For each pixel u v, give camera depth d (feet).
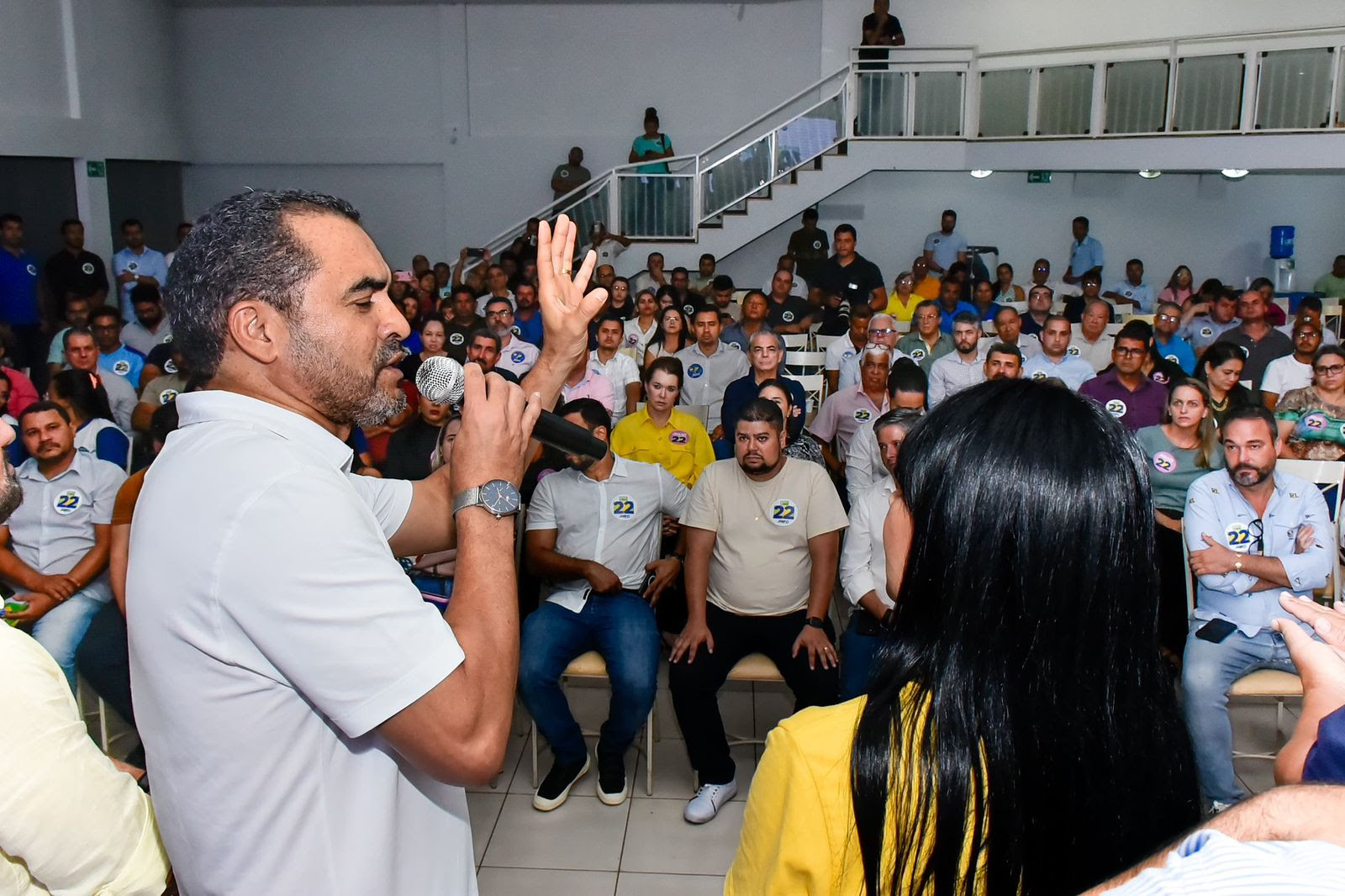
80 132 31.27
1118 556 2.70
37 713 3.29
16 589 11.34
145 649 3.01
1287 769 2.60
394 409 3.48
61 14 30.63
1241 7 35.91
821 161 33.35
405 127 40.57
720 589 10.77
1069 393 2.89
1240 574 9.91
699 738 10.37
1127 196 38.99
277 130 40.47
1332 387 14.71
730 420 16.69
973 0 37.63
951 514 2.77
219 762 2.99
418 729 2.88
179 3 39.01
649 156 37.99
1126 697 2.70
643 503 10.94
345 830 3.10
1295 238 38.75
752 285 40.52
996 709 2.66
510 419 3.35
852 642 10.61
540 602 11.78
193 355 3.23
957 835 2.64
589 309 4.14
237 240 3.10
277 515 2.86
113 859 3.48
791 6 38.70
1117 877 1.75
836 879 2.81
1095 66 30.09
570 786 10.75
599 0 39.32
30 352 27.25
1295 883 1.39
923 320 21.26
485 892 9.20
